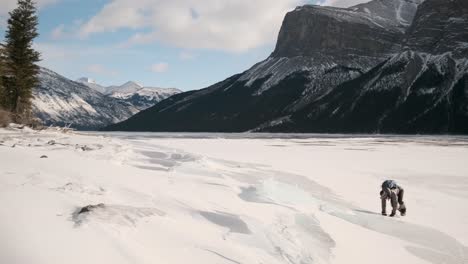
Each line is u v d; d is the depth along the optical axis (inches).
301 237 337.4
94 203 285.0
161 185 441.1
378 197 624.7
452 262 331.6
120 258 191.2
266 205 444.8
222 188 513.3
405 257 334.0
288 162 1176.8
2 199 240.2
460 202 598.5
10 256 160.9
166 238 245.0
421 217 491.2
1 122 1544.0
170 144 2006.6
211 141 2691.9
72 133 1804.9
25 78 2250.2
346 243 346.9
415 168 1081.4
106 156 725.3
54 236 194.4
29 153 542.0
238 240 289.6
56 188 312.0
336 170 989.2
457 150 1926.7
